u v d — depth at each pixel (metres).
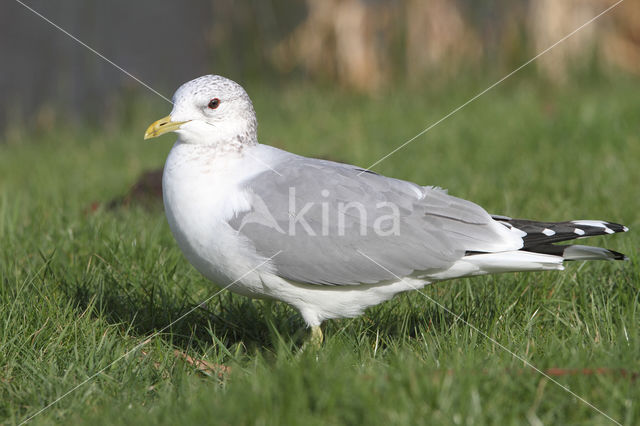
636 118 16.16
